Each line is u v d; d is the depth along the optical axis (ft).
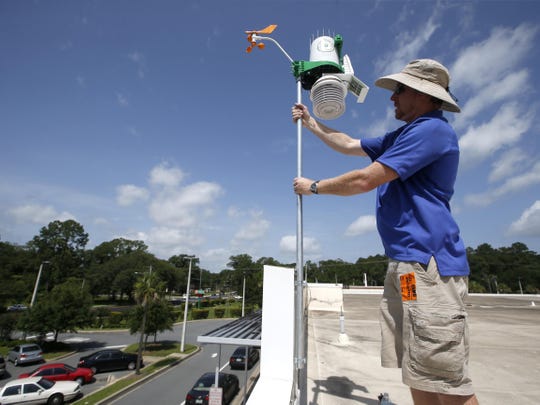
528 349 16.72
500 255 222.48
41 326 78.28
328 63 8.00
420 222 3.62
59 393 42.93
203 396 36.88
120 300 224.12
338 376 10.69
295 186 5.62
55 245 213.66
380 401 7.46
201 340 12.93
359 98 8.32
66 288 85.15
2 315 88.38
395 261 3.90
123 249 259.39
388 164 3.68
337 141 7.14
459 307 3.29
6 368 63.16
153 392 47.70
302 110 7.87
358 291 118.73
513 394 9.67
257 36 8.77
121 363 60.85
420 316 3.28
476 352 15.99
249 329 14.87
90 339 95.30
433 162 3.82
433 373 3.14
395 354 3.99
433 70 4.17
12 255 179.83
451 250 3.49
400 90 4.50
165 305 81.87
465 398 3.12
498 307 64.03
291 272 7.70
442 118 4.15
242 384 48.60
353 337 18.92
